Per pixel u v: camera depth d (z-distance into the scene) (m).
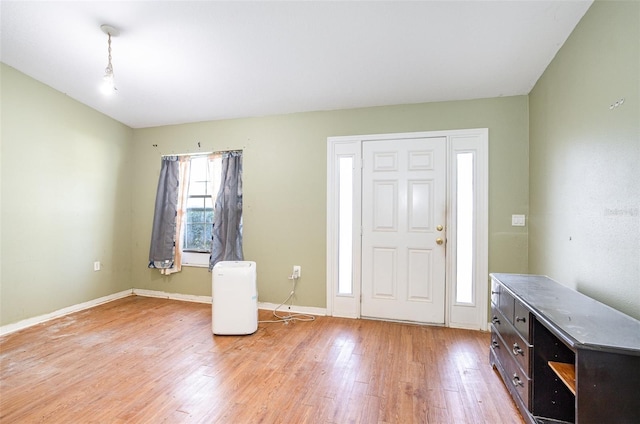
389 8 1.95
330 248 3.36
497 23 2.02
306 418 1.71
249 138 3.66
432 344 2.65
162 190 3.98
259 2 1.93
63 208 3.33
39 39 2.40
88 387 1.99
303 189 3.47
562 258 2.13
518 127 2.89
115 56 2.58
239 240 3.62
